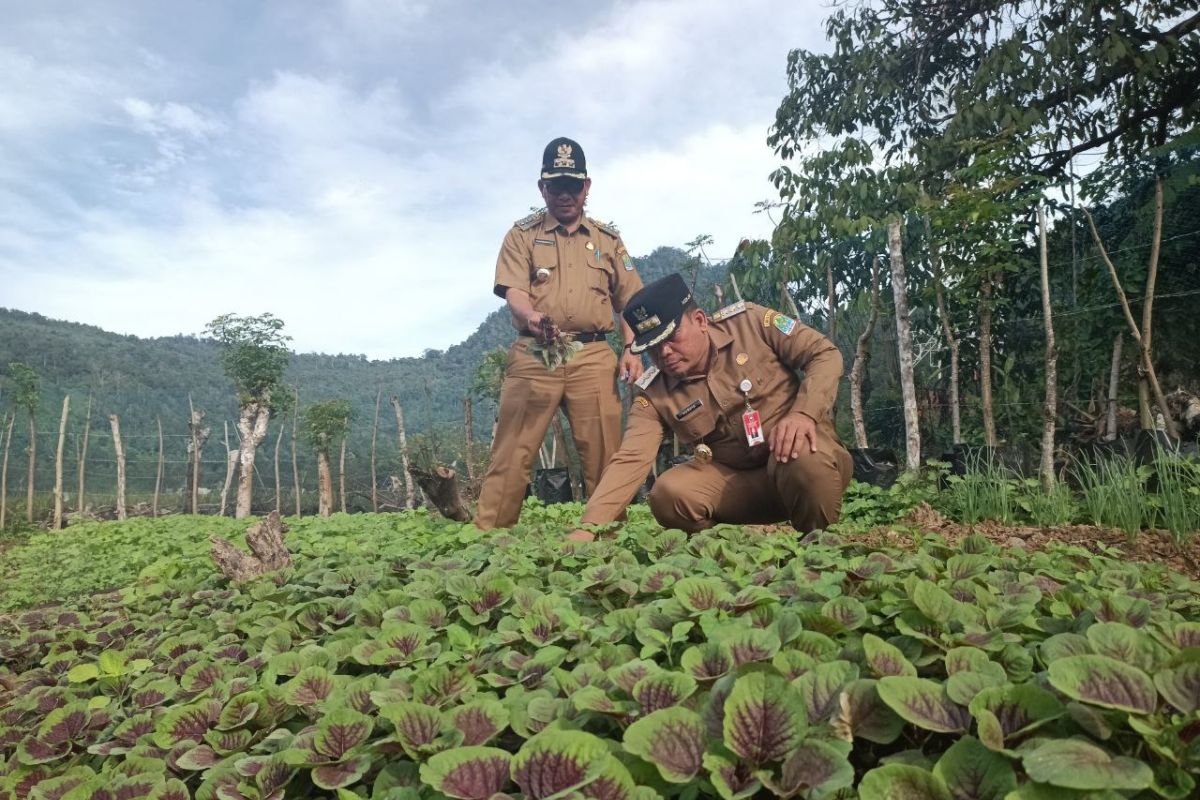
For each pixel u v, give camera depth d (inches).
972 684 48.9
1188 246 285.9
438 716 57.2
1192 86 360.8
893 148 447.5
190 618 124.1
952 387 319.3
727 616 71.9
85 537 448.8
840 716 49.1
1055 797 38.1
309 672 72.5
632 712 53.4
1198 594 92.6
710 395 153.6
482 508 209.9
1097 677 45.1
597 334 211.2
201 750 66.4
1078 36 349.4
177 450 2039.9
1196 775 41.3
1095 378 338.6
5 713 89.4
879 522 224.5
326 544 213.9
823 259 393.7
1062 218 327.3
